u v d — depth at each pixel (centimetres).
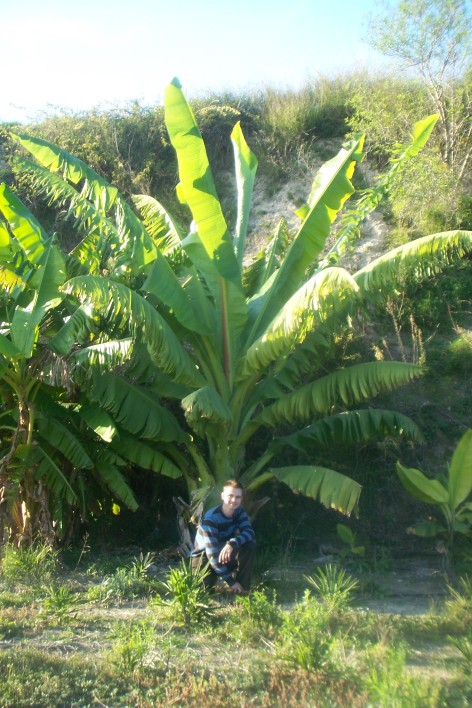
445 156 1359
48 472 821
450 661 508
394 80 1451
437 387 1070
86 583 746
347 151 883
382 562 811
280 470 815
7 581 720
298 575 789
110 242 839
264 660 504
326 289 676
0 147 1664
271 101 1681
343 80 1652
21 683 461
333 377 802
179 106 821
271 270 968
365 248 1313
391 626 574
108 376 818
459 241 760
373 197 931
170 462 865
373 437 948
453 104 1348
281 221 1023
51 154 880
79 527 916
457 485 795
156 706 436
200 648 546
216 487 814
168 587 650
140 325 729
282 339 736
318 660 479
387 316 1155
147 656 516
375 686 416
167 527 973
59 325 866
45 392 848
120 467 937
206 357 863
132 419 815
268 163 1573
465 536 827
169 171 1591
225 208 1538
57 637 565
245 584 679
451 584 755
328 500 757
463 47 1365
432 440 1006
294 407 809
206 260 850
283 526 941
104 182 855
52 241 849
